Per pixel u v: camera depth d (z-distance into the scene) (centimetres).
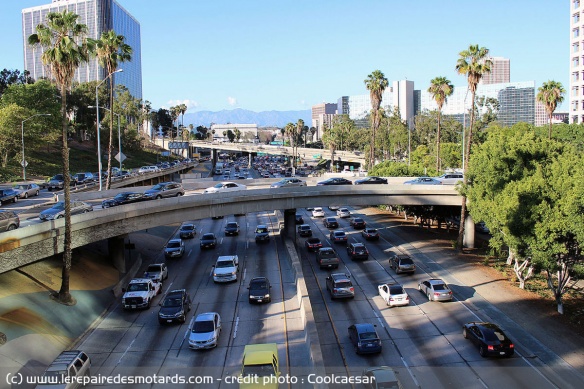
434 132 15750
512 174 4384
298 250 5816
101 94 15475
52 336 3002
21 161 9412
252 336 3212
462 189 5184
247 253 5538
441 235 6619
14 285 3325
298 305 3800
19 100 10588
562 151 4378
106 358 2898
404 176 8650
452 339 3241
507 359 2939
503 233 4212
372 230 6328
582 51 13175
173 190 6125
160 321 3428
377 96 9994
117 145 15250
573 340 3231
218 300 3984
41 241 3484
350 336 3198
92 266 4319
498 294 4188
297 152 19450
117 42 6256
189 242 6188
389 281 4609
